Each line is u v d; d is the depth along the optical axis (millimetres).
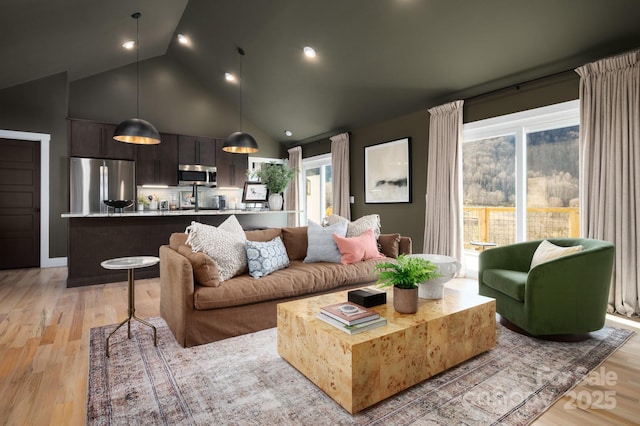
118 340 2393
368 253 3285
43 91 5488
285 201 7633
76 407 1629
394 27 3664
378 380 1606
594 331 2422
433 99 4477
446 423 1480
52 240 5539
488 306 2135
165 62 6609
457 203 4227
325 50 4422
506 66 3559
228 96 6910
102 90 6074
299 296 2740
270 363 2039
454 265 2184
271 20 4324
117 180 5758
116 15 4250
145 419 1522
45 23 3740
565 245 2711
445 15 3295
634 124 2811
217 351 2203
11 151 5297
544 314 2285
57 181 5590
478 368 1959
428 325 1807
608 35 2863
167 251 2676
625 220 2844
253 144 4758
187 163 6512
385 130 5332
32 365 2041
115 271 4211
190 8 4754
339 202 6129
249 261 2725
